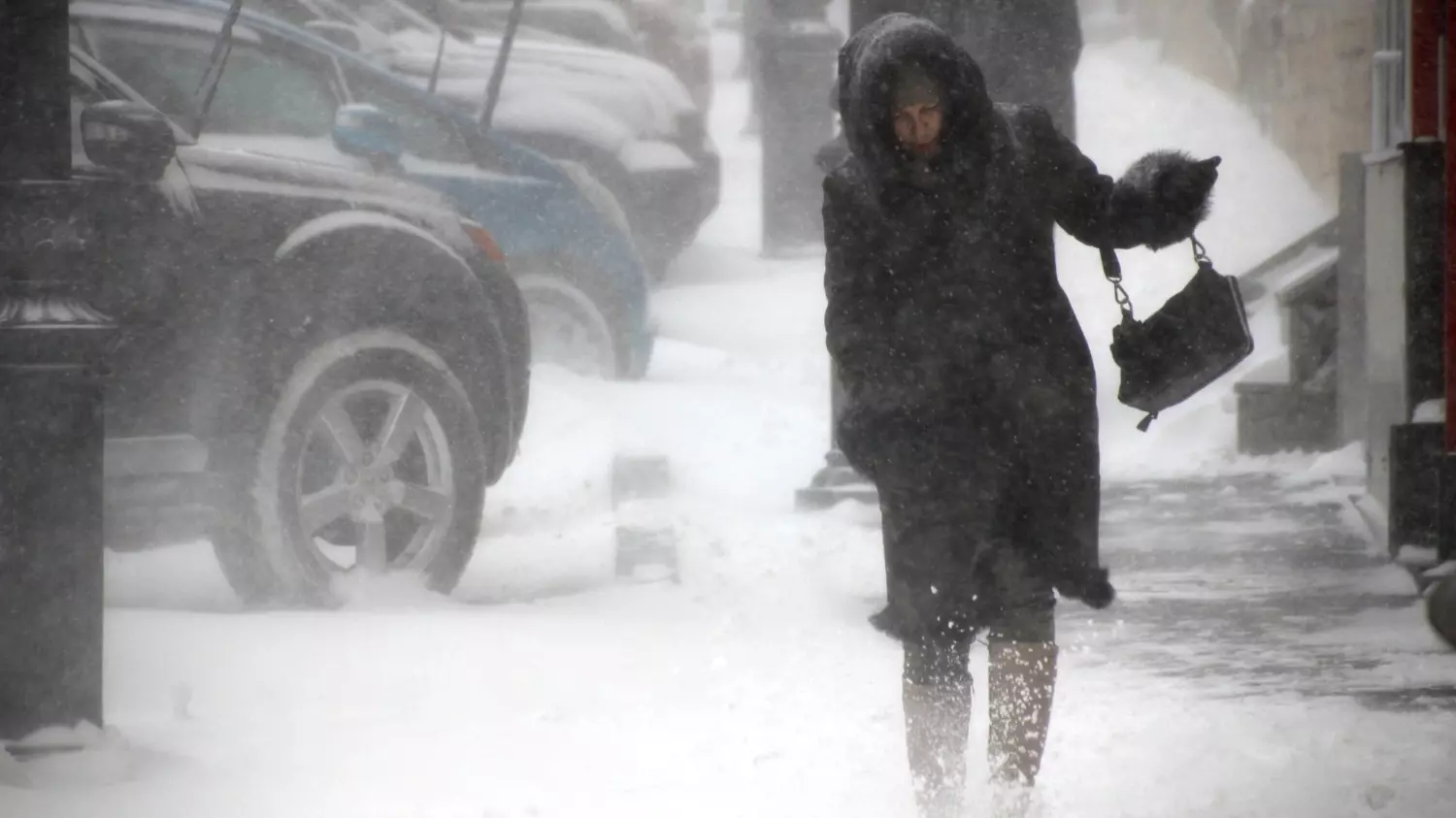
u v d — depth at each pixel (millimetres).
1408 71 31984
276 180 26797
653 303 59375
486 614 24688
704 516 34312
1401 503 28516
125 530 24906
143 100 27797
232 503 25594
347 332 26297
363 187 27938
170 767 17828
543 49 54531
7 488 17453
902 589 16594
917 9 33719
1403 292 29109
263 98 35562
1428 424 28281
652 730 19484
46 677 17562
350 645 22328
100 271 24797
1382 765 18031
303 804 16656
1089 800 16797
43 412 17500
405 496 26625
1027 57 33469
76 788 17125
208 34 35281
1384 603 27016
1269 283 48094
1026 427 16422
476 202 42375
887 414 16438
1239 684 22047
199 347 25453
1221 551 31500
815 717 19953
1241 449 41875
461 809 16500
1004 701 16266
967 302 16375
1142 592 28203
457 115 42531
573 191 43875
